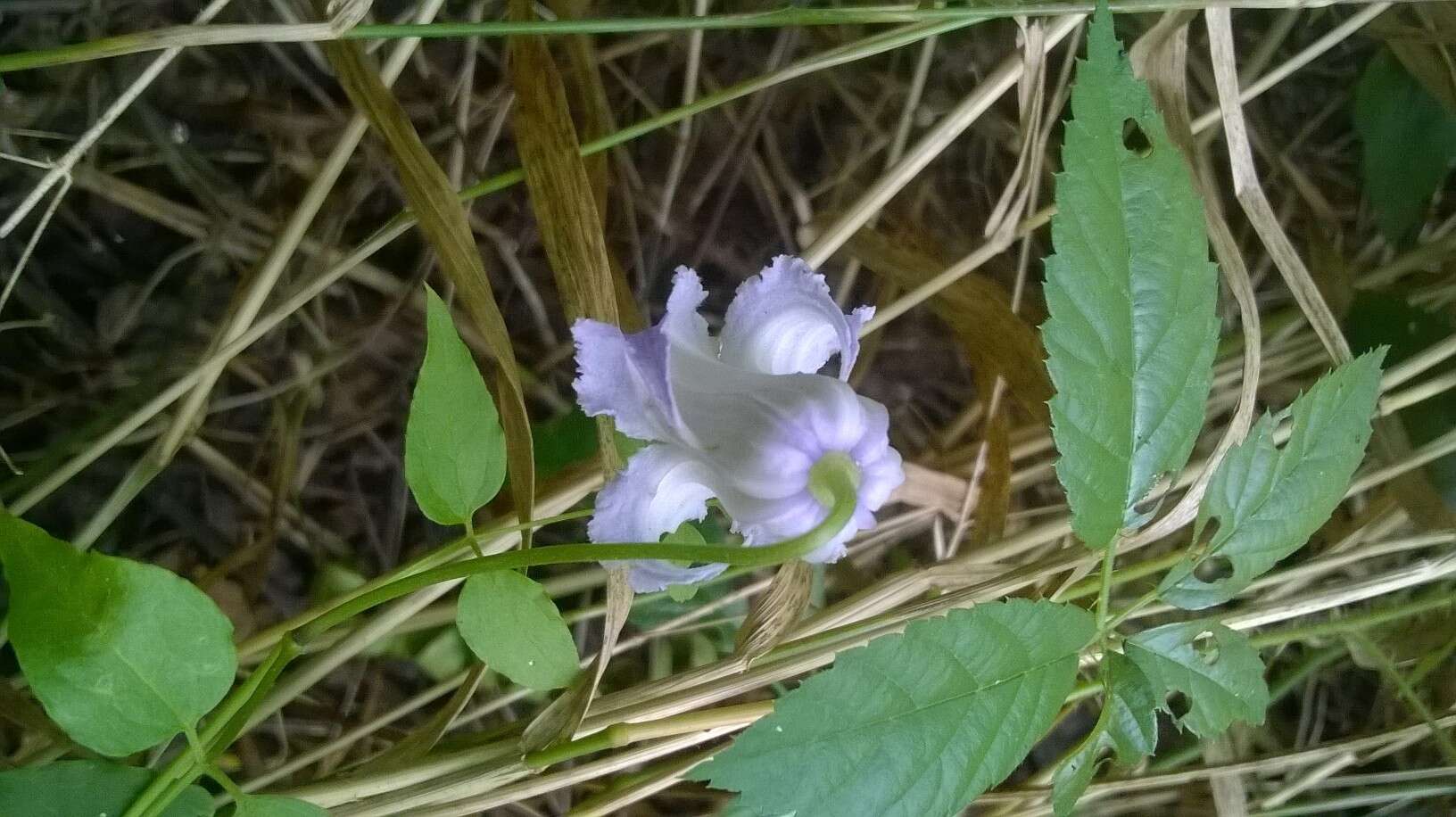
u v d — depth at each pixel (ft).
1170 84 0.66
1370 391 0.56
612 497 0.50
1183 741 0.89
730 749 0.48
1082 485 0.52
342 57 0.62
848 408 0.48
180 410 0.70
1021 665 0.52
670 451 0.50
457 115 0.81
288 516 0.81
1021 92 0.71
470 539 0.57
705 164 0.87
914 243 0.81
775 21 0.61
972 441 0.89
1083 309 0.51
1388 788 0.88
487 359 0.84
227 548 0.80
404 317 0.83
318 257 0.79
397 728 0.80
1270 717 0.94
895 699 0.50
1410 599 0.87
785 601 0.63
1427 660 0.83
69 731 0.50
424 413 0.55
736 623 0.82
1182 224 0.51
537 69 0.62
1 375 0.74
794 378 0.49
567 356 0.85
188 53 0.77
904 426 0.91
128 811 0.52
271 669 0.53
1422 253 0.87
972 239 0.91
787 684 0.81
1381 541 0.77
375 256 0.83
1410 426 0.79
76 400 0.76
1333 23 0.91
